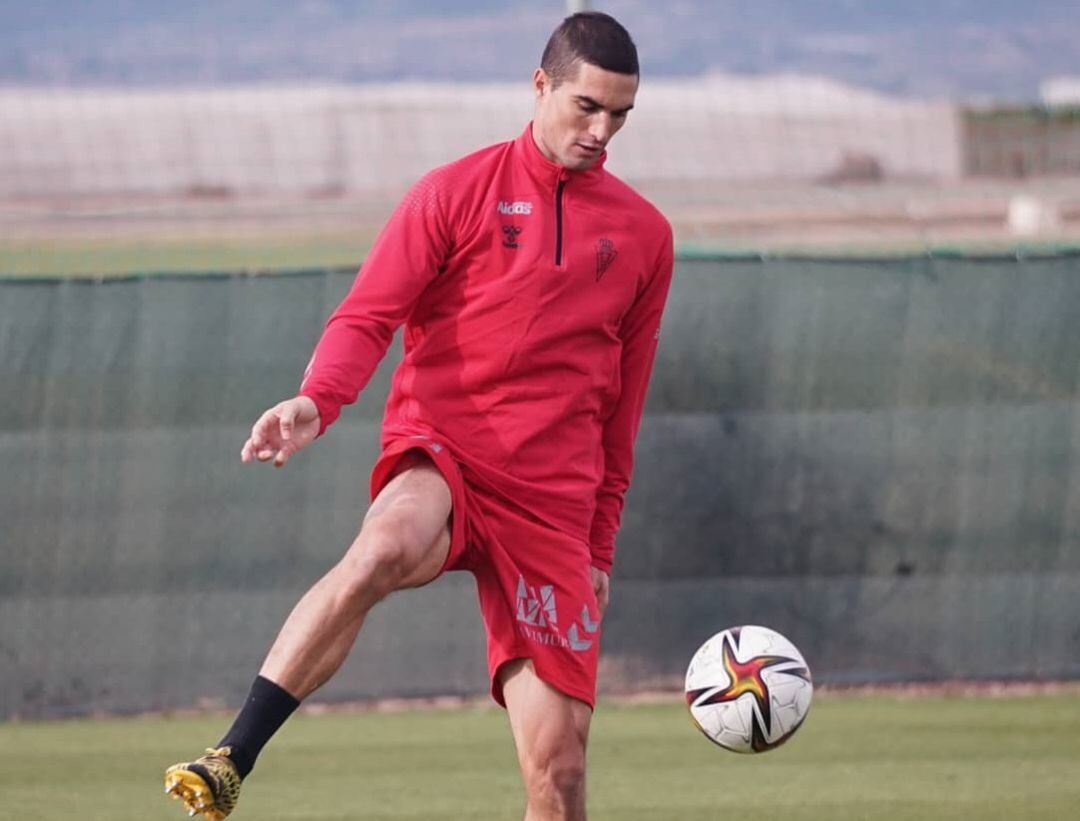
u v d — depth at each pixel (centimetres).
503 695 1634
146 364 2888
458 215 1584
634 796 2303
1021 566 2945
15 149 17350
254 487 2902
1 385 2866
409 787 2377
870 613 2950
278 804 2283
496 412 1596
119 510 2888
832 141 15525
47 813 2225
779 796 2295
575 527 1623
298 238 9119
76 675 2884
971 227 8969
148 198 15438
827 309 2944
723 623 2945
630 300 1648
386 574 1474
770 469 2944
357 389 1528
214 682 2906
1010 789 2316
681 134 16125
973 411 2942
